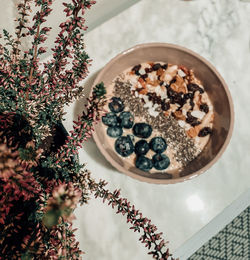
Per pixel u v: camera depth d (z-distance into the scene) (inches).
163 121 16.1
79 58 11.0
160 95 16.2
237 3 17.1
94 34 16.5
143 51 15.3
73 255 10.0
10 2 12.7
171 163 15.7
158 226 15.5
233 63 16.8
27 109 11.2
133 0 16.9
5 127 10.7
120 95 16.1
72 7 10.0
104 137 15.2
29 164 9.7
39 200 10.6
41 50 11.0
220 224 15.7
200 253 18.1
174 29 16.8
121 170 13.9
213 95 15.7
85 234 15.3
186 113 16.0
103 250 15.3
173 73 16.1
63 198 7.1
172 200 15.7
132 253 15.3
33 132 11.5
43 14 10.4
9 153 7.5
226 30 17.0
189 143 15.9
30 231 10.2
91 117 10.2
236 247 18.3
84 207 15.4
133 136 15.6
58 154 11.4
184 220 15.6
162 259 11.0
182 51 15.2
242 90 16.7
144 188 15.7
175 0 17.0
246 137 16.4
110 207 15.4
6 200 9.4
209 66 15.1
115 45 16.5
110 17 16.7
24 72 11.0
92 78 16.1
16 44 11.2
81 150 15.5
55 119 12.1
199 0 17.0
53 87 11.3
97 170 15.6
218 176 16.0
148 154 15.6
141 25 16.7
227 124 14.8
